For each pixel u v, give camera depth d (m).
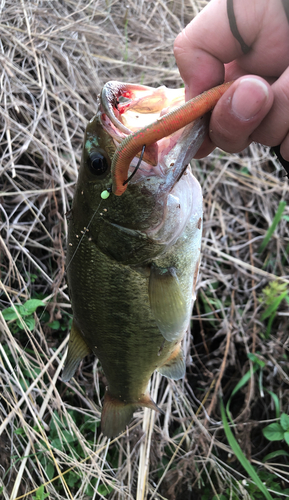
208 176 0.55
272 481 0.43
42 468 0.36
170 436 0.45
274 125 0.22
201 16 0.22
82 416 0.42
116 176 0.21
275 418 0.47
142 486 0.39
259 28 0.21
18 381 0.37
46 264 0.45
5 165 0.42
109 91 0.23
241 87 0.20
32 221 0.44
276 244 0.55
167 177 0.24
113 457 0.42
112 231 0.25
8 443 0.38
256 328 0.50
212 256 0.53
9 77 0.46
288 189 0.57
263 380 0.48
